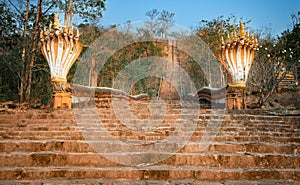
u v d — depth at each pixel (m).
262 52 16.97
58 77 10.67
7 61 15.75
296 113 9.61
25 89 15.48
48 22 17.19
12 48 16.48
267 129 6.93
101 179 3.70
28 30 17.14
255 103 15.28
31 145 4.62
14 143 4.60
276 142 5.59
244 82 11.41
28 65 15.87
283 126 7.35
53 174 3.74
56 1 17.27
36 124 7.21
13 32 16.97
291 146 4.83
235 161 4.31
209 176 3.84
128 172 3.82
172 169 3.89
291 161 4.30
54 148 4.66
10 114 8.23
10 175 3.67
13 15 16.83
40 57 17.14
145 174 3.82
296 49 19.14
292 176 3.89
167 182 3.61
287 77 18.38
